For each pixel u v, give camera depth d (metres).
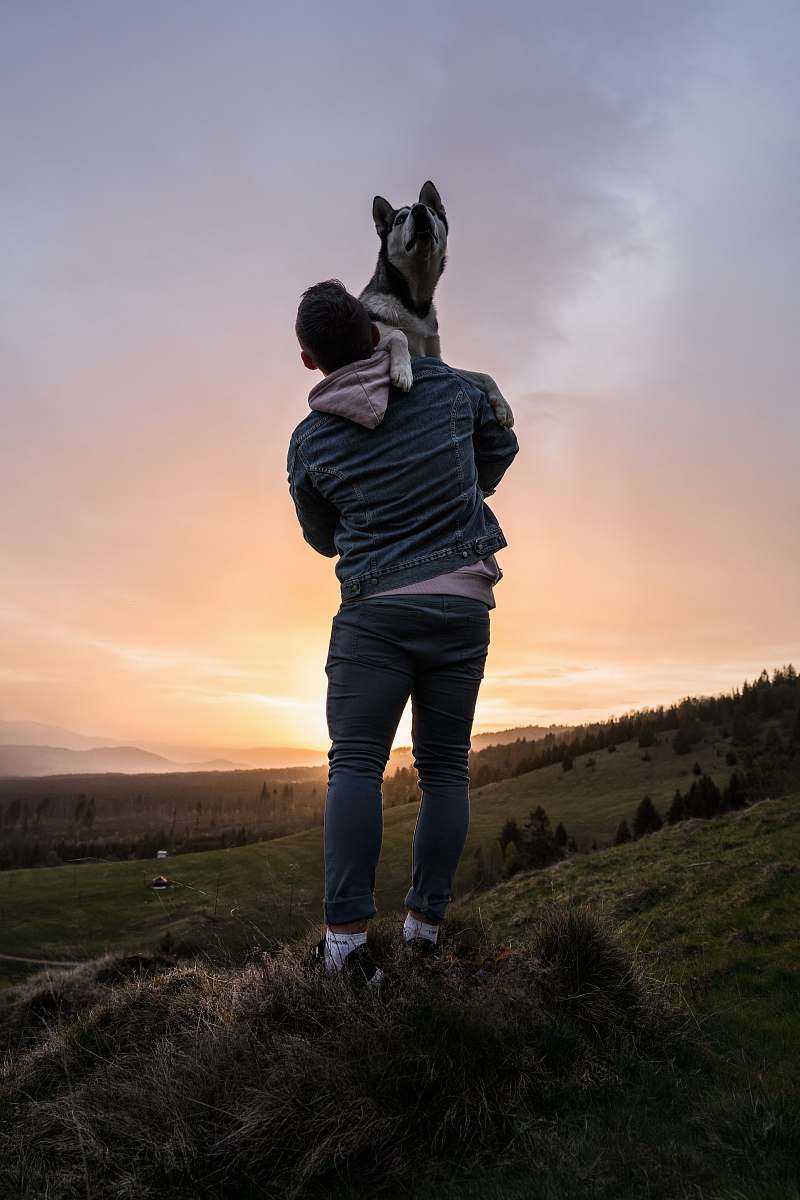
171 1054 1.76
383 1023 1.65
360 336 2.16
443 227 3.12
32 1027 3.25
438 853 2.13
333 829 1.95
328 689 2.09
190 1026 2.07
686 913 10.09
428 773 2.16
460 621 2.01
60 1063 2.07
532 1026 1.80
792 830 15.27
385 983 1.86
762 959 6.85
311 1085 1.51
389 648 1.98
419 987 1.80
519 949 2.28
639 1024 2.04
